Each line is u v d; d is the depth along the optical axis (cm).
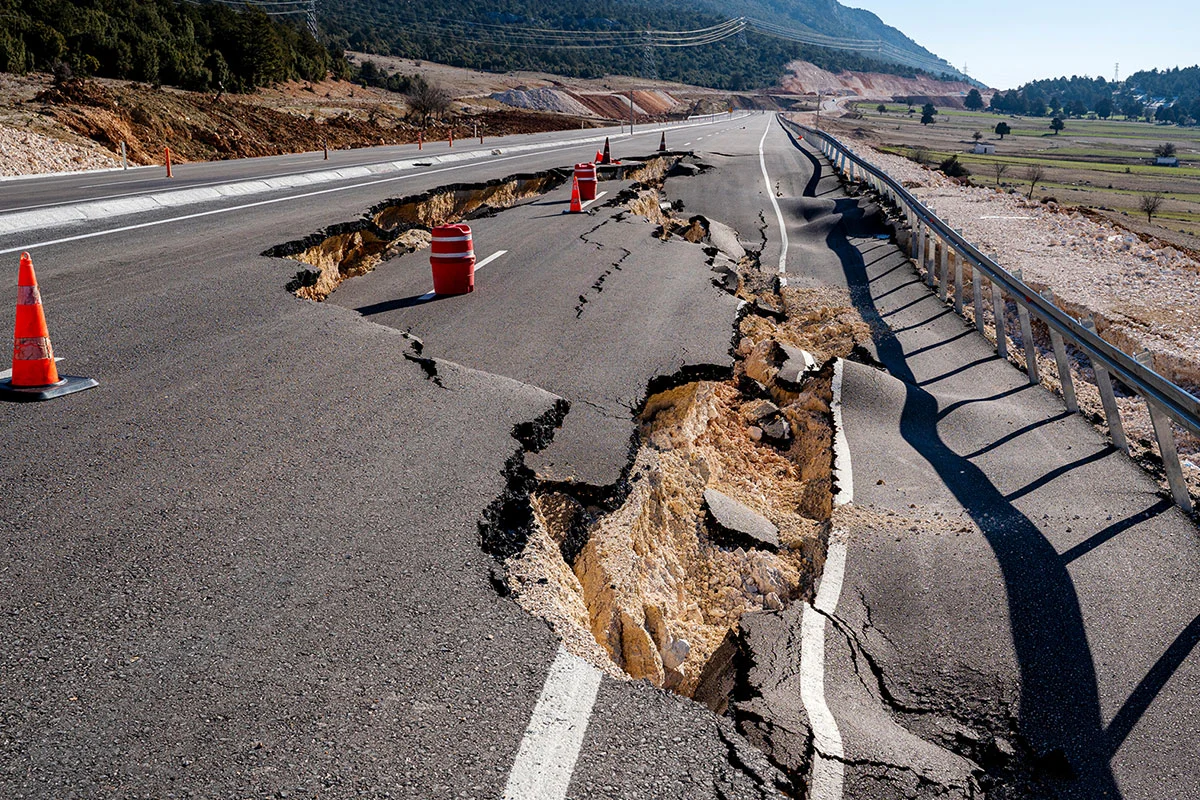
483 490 475
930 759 373
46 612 340
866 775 357
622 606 506
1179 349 1038
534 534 470
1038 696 425
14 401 555
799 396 917
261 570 380
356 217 1294
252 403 571
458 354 755
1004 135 19138
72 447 488
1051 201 2502
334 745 284
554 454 580
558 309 948
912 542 578
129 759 271
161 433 514
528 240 1366
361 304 925
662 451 678
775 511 705
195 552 390
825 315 1280
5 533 394
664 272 1195
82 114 2873
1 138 2373
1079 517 620
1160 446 655
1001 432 809
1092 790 369
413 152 3241
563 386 700
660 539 593
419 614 361
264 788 263
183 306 789
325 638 338
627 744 300
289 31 7425
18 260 963
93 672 309
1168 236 4628
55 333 692
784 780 292
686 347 844
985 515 622
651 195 2053
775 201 2352
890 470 708
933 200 2353
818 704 408
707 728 313
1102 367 775
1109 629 479
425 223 1644
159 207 1448
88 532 400
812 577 589
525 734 298
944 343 1134
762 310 1249
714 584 604
